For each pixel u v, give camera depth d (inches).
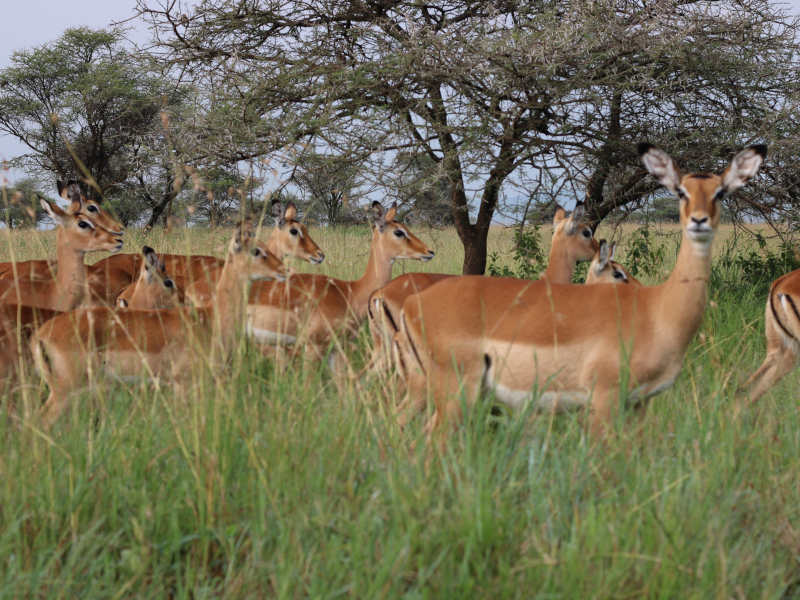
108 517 198.4
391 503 194.7
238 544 186.7
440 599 161.5
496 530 181.3
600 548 173.3
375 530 185.0
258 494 200.7
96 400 286.8
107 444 223.1
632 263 627.2
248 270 269.9
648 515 186.7
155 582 172.9
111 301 488.1
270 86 578.9
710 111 603.5
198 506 198.8
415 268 701.9
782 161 582.6
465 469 204.8
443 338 248.1
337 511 201.2
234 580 174.6
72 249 431.5
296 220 499.5
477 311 247.4
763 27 576.4
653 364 241.4
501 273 637.9
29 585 168.1
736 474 221.0
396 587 164.6
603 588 163.2
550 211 633.6
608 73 547.8
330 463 214.7
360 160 563.8
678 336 239.0
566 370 243.0
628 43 519.8
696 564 177.9
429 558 177.0
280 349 377.4
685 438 236.4
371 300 354.6
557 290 249.8
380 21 581.6
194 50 621.0
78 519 193.5
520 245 623.8
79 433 233.0
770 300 347.6
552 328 242.1
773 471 230.8
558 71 548.4
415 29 520.1
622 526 182.4
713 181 236.1
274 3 605.0
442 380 250.7
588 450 218.7
